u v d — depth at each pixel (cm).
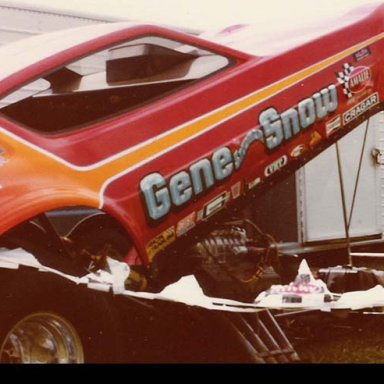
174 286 443
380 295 543
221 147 512
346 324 559
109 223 466
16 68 452
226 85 520
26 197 407
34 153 427
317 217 838
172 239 493
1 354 366
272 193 775
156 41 510
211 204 511
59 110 489
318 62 571
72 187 434
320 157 840
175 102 495
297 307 492
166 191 484
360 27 607
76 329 385
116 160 461
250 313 454
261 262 569
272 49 560
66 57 466
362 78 604
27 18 670
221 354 441
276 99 543
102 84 528
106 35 487
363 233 902
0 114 427
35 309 374
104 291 401
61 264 409
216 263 546
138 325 436
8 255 392
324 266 873
